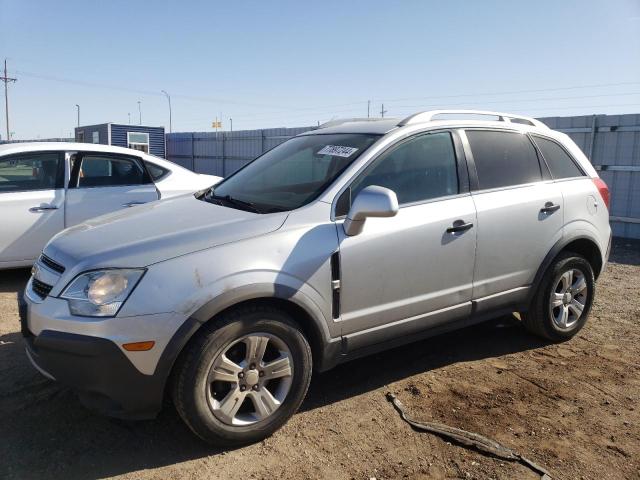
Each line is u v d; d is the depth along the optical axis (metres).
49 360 2.82
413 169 3.74
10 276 6.45
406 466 2.92
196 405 2.85
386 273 3.46
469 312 3.95
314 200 3.37
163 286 2.78
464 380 3.93
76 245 3.13
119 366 2.72
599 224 4.72
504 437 3.20
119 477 2.79
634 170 10.23
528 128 4.53
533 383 3.90
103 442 3.09
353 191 3.47
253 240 3.05
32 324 2.98
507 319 5.20
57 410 3.40
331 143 3.96
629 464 2.98
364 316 3.41
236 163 21.66
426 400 3.62
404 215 3.56
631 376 4.04
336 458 2.98
